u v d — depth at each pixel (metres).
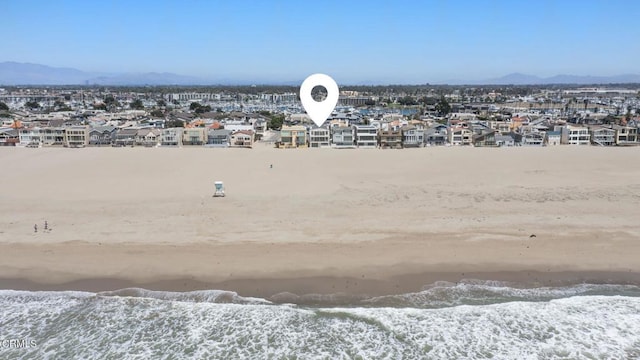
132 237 36.53
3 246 34.81
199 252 33.66
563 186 52.34
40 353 23.12
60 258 32.84
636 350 23.00
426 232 37.41
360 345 23.44
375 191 50.75
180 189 52.03
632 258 32.66
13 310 26.72
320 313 26.09
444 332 24.36
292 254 33.25
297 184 54.62
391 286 29.00
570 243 35.09
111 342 23.95
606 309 26.42
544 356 22.59
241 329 24.81
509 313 25.95
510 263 31.92
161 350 23.31
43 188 52.38
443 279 29.86
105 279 30.06
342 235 36.88
